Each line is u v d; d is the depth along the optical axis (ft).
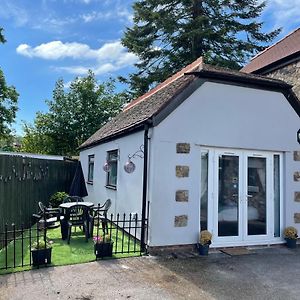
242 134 26.84
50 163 42.11
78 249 24.34
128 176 29.43
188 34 74.38
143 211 24.57
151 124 24.34
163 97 27.91
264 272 20.43
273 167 28.25
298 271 20.74
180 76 31.60
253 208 27.20
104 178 38.91
